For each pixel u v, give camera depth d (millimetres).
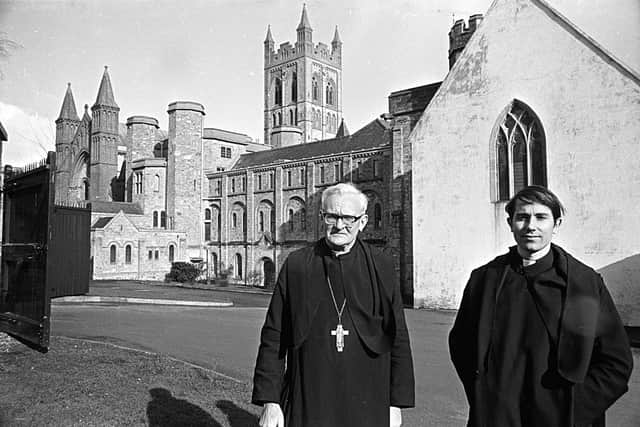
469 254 20719
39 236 8289
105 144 72875
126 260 57656
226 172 64125
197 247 65750
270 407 3238
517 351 3002
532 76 19625
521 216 3117
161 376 7789
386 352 3268
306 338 3246
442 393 8109
